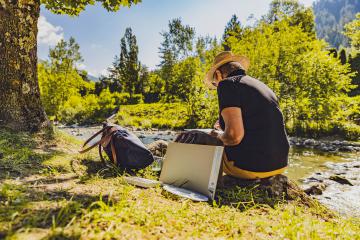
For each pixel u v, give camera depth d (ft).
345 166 29.68
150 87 187.73
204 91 75.31
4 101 16.37
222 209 9.33
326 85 66.49
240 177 11.93
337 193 18.67
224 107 10.83
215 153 10.84
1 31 16.38
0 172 10.50
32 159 12.69
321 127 62.85
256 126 10.93
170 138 55.21
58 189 9.16
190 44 87.71
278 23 73.87
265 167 11.16
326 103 64.75
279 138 11.13
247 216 9.15
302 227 8.15
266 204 10.69
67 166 12.43
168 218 7.57
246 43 72.49
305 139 57.72
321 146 48.49
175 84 92.73
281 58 68.54
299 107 67.36
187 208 8.86
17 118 16.48
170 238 6.41
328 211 11.72
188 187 11.23
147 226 6.75
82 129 82.99
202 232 7.13
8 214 6.60
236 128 10.60
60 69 111.34
